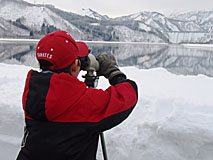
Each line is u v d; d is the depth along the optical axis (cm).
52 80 73
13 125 214
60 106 72
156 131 161
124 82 87
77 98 73
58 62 74
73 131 74
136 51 4931
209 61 2627
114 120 77
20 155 83
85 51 92
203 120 164
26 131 83
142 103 246
